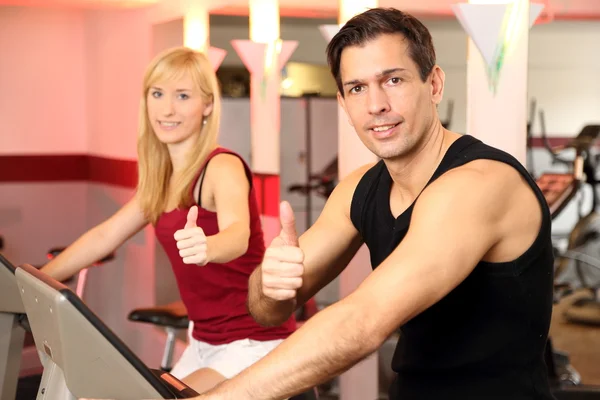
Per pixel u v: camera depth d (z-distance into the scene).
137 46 5.82
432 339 1.59
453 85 8.08
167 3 5.29
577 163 6.29
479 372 1.58
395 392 1.72
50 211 7.47
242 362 2.46
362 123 1.56
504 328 1.54
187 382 2.41
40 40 7.34
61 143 7.46
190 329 2.66
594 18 5.90
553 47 9.30
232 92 5.97
